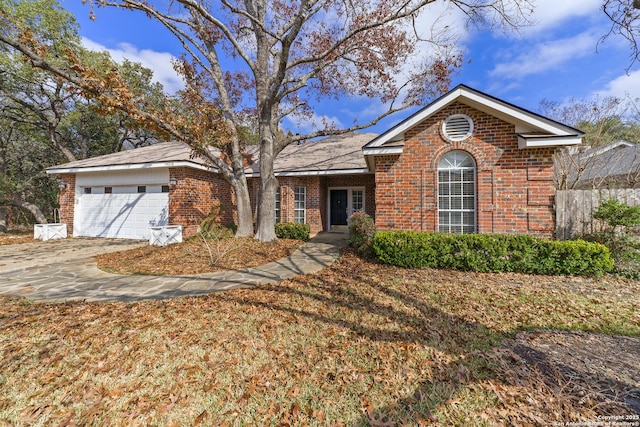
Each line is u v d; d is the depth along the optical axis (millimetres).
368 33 10523
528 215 7266
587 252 5930
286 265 7418
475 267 6504
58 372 2793
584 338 3408
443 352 3119
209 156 10359
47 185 20969
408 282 5738
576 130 6605
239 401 2412
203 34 10852
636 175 9695
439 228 8008
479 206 7586
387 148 8062
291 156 15617
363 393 2498
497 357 3010
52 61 14203
